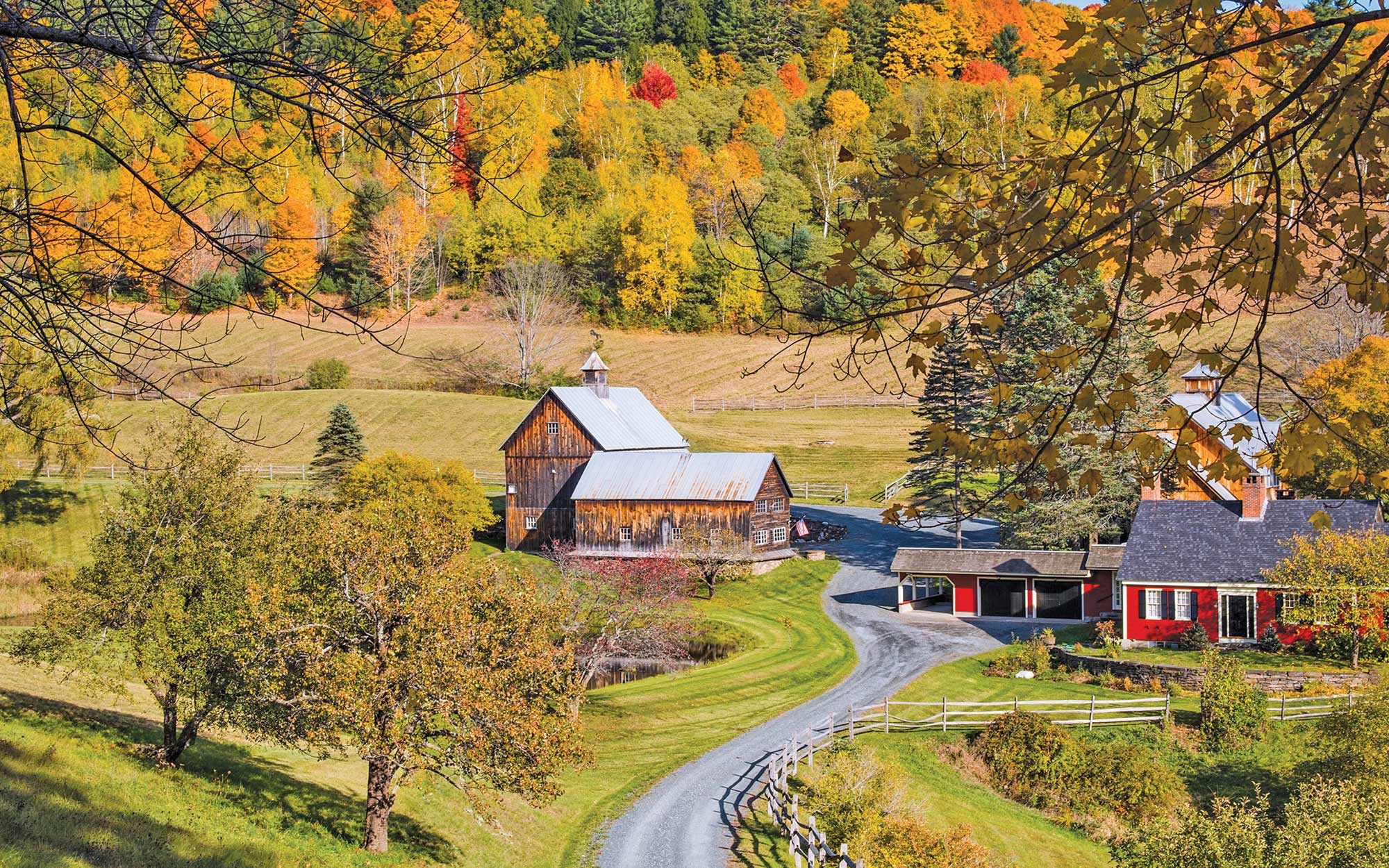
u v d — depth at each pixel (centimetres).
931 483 7012
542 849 3078
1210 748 3941
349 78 783
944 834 3005
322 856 2441
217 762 3042
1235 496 5450
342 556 2716
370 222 10769
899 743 4047
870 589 6650
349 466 7912
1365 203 670
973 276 650
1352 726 3447
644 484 7238
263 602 2683
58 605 2836
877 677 4953
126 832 2120
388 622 2733
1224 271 694
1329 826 2522
